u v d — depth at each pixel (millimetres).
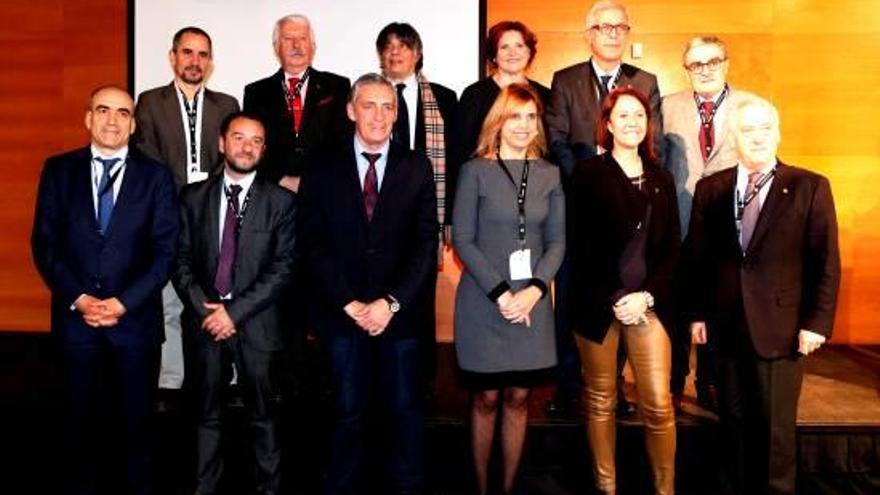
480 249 2715
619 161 2732
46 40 4848
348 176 2758
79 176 2826
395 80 3584
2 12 4848
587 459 3238
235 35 4660
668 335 2689
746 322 2656
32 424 3398
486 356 2695
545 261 2701
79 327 2783
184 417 3287
